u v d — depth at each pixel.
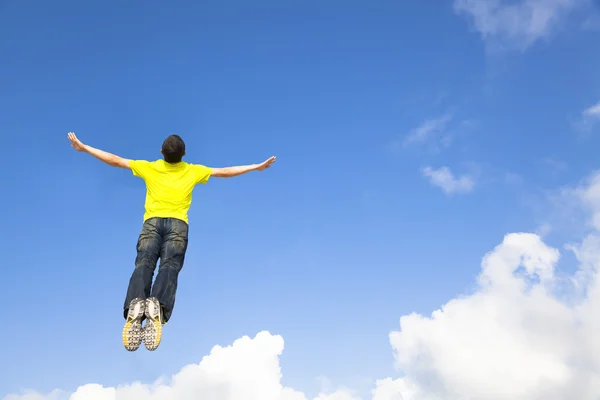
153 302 6.46
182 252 7.31
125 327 6.39
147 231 7.29
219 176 7.91
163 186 7.49
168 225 7.32
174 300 6.91
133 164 7.58
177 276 7.07
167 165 7.64
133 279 6.80
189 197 7.59
